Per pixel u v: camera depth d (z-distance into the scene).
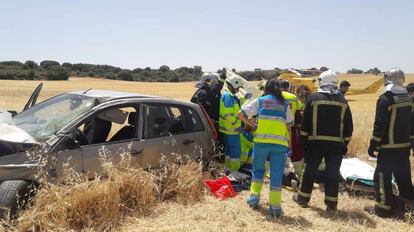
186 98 41.72
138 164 6.38
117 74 104.56
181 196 6.47
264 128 6.03
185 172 6.62
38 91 7.23
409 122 6.18
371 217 6.21
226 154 8.05
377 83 37.59
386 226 5.86
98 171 5.89
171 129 6.96
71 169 5.44
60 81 80.12
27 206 5.25
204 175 7.29
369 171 7.71
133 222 5.59
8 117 6.20
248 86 8.14
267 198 6.82
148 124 6.61
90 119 5.91
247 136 8.16
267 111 6.05
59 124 5.87
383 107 6.04
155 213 5.90
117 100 6.32
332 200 6.26
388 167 6.17
